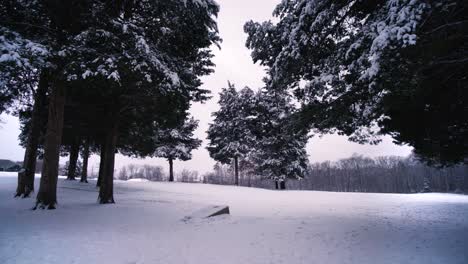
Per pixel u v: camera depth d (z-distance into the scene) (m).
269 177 30.69
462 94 6.20
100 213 9.77
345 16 7.09
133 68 8.56
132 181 31.05
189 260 5.33
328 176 77.12
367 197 20.81
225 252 5.94
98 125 16.73
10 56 6.54
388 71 5.16
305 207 14.41
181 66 12.14
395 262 5.36
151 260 5.24
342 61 7.01
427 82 5.84
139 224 8.47
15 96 13.22
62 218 8.55
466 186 50.38
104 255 5.39
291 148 29.75
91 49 8.45
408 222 10.00
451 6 4.57
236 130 37.12
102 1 9.55
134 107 12.76
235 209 13.35
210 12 10.75
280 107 29.11
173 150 33.28
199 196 18.59
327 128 8.89
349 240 7.18
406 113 7.52
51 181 10.00
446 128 7.34
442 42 4.89
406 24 4.48
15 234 6.47
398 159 76.56
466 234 7.90
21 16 9.21
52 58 8.43
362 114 7.65
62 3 8.62
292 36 7.21
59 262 4.89
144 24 10.33
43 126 16.62
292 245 6.62
